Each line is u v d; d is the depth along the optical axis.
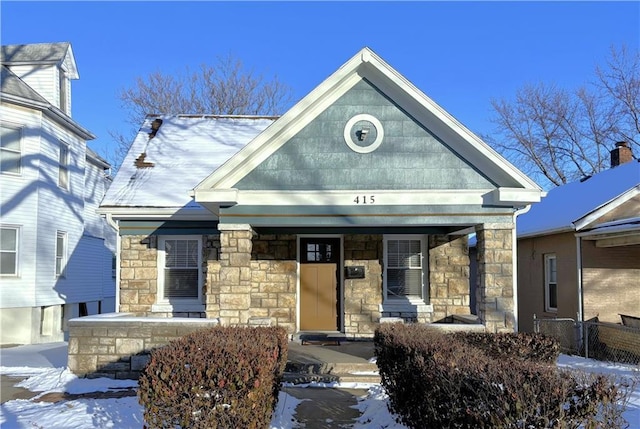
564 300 15.02
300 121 10.36
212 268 12.89
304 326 13.40
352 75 10.41
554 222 15.48
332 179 10.28
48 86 19.69
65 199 19.73
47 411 7.50
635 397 7.34
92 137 21.52
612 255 14.13
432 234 13.05
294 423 7.16
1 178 16.81
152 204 12.51
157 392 5.04
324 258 13.60
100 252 23.80
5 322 16.83
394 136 10.36
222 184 10.24
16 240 17.11
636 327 11.99
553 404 4.04
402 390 6.25
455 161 10.32
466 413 4.34
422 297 13.34
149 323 9.74
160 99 32.38
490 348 8.86
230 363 5.31
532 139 32.06
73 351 9.79
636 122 29.52
